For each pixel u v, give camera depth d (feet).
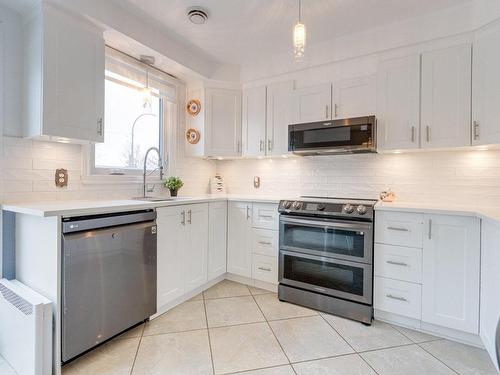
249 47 9.15
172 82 9.89
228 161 11.88
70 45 6.17
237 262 9.48
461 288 6.18
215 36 8.45
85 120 6.44
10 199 6.08
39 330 4.79
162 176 9.77
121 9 7.00
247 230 9.28
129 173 8.74
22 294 5.26
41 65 5.74
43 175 6.61
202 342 6.13
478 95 6.59
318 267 7.86
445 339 6.36
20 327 5.14
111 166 8.30
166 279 7.34
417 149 7.48
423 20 7.30
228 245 9.66
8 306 5.49
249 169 11.43
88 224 5.44
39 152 6.53
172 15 7.36
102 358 5.55
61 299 5.07
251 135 10.31
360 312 7.15
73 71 6.22
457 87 6.88
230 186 11.84
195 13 7.14
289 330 6.68
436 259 6.44
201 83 10.23
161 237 7.16
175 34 8.32
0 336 5.72
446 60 7.02
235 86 10.50
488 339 5.49
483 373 5.17
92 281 5.52
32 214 5.12
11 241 6.07
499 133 6.18
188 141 10.48
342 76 8.63
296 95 9.30
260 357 5.64
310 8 7.07
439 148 7.25
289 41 8.76
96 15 6.44
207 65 9.95
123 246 6.10
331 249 7.66
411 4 6.90
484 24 6.43
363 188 9.13
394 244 6.91
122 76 8.17
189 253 8.13
